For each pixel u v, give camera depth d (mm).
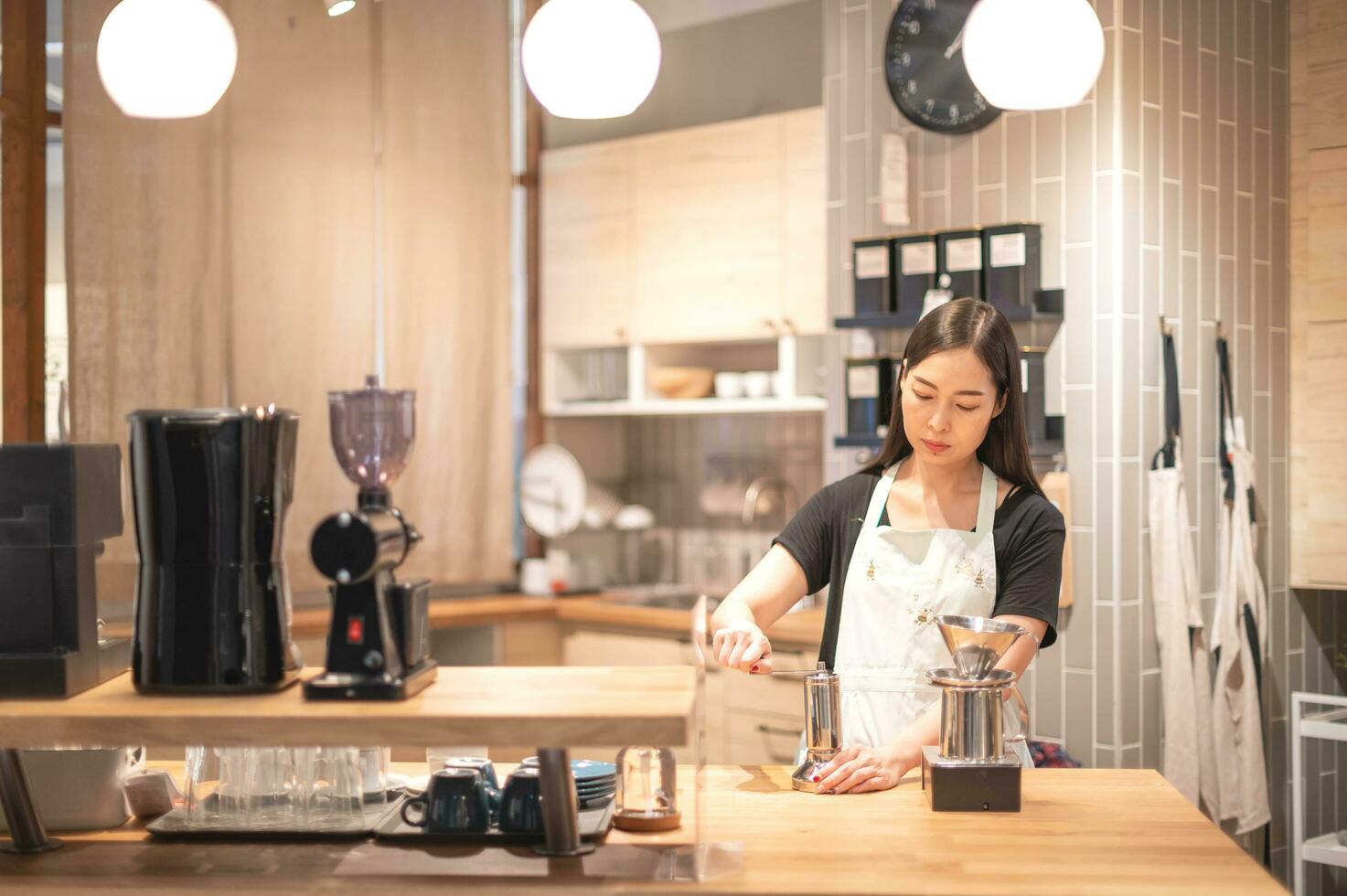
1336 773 4328
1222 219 3902
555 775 1739
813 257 4605
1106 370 3629
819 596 4602
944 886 1618
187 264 4293
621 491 5766
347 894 1641
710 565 5492
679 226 4988
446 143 4898
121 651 1918
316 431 4605
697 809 1664
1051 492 3625
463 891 1640
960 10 3883
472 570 4988
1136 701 3635
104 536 1862
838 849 1774
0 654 1748
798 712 4234
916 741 2164
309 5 4562
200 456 1730
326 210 4617
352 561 1669
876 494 2510
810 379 4770
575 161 5312
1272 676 4086
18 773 1797
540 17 2617
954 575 2396
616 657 4828
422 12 4824
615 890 1630
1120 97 3621
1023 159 3785
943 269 3805
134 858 1783
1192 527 3795
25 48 4039
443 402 4910
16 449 1769
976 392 2238
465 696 1737
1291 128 4145
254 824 1869
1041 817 1928
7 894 1652
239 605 1738
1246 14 3984
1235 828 3814
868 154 4148
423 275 4855
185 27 2385
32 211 4062
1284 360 4133
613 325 5199
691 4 5293
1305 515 4141
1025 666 2223
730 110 5195
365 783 1959
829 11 4230
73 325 4070
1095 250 3652
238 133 4406
